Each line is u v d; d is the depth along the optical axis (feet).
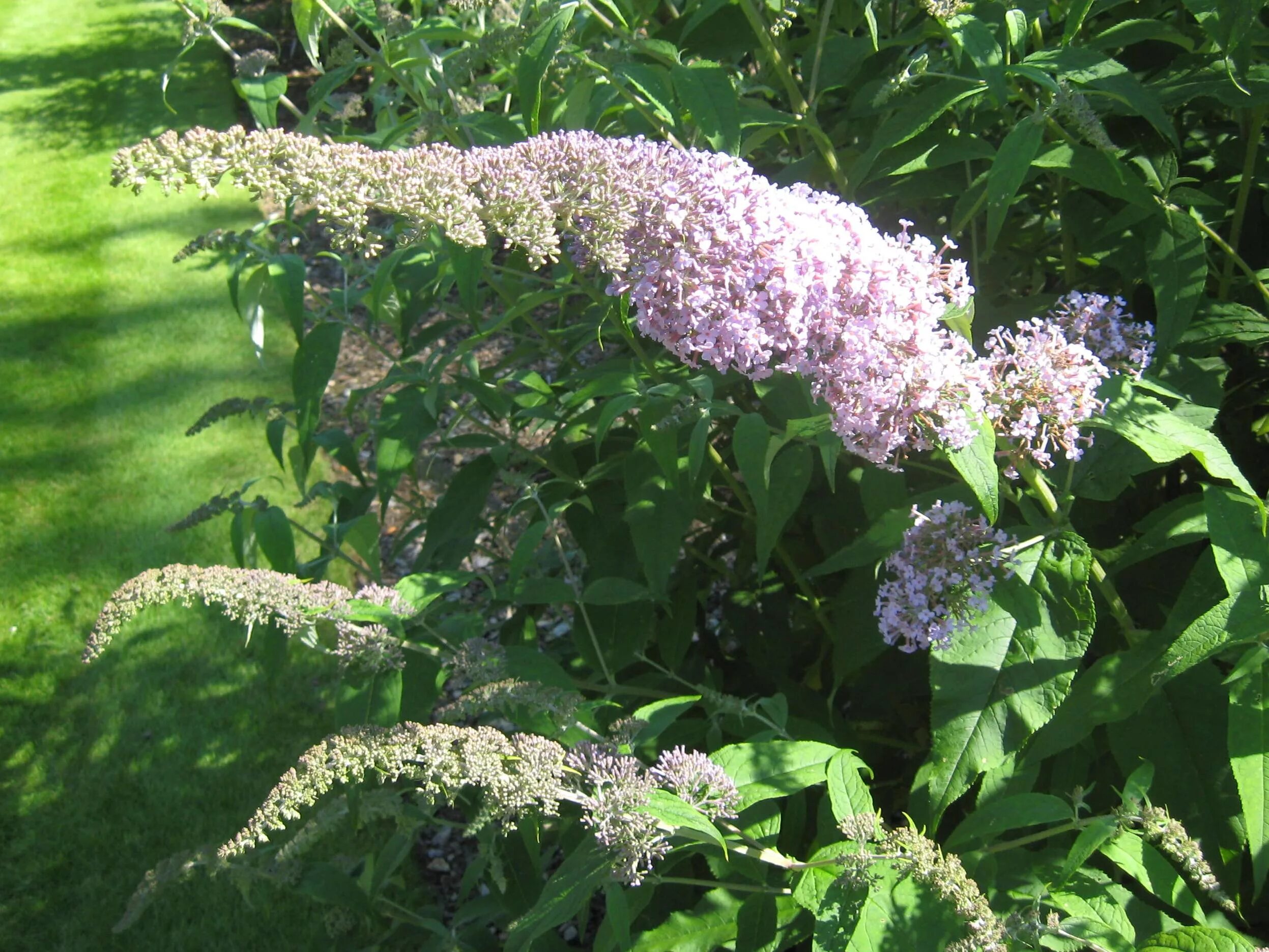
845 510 8.61
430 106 9.54
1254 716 5.21
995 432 6.01
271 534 7.97
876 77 9.14
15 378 21.67
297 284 7.57
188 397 20.95
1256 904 6.97
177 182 4.55
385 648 6.13
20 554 17.12
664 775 5.53
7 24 43.98
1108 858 6.70
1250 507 5.44
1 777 13.50
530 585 7.39
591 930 10.68
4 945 11.55
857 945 5.01
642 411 7.29
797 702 8.78
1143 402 6.00
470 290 6.93
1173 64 7.70
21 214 28.73
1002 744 5.59
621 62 8.16
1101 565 6.66
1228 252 7.88
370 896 8.35
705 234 5.19
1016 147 6.64
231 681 14.56
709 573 10.44
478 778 5.12
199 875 11.77
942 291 5.81
